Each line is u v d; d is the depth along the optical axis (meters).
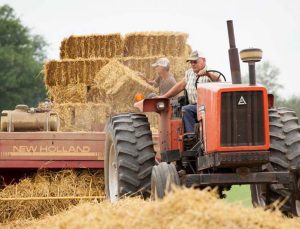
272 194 11.51
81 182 14.54
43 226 9.66
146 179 11.95
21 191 14.38
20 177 14.97
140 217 7.80
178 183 10.58
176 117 12.31
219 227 7.48
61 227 8.39
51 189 14.38
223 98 10.59
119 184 11.96
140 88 19.81
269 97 12.14
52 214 14.07
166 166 10.81
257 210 8.13
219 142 10.53
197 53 12.23
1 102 96.00
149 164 12.03
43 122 15.85
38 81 98.50
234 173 10.73
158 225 7.65
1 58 95.81
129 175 11.92
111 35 22.03
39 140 14.55
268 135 10.62
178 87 12.54
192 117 11.82
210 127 10.73
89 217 8.27
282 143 11.59
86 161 14.59
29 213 14.10
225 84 11.07
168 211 7.80
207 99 10.88
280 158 11.49
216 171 11.28
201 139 11.17
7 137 14.52
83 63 21.48
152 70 21.72
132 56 22.12
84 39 22.02
